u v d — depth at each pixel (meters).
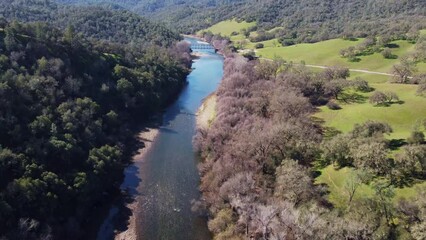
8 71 74.56
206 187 68.88
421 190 49.00
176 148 88.31
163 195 68.62
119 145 84.06
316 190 56.59
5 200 50.97
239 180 59.34
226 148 73.69
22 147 61.41
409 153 55.88
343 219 47.03
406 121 78.62
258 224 52.16
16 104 69.94
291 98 85.81
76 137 74.00
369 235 44.38
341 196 55.81
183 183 72.75
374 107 87.19
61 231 54.25
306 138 69.31
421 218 44.19
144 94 109.12
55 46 94.44
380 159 56.28
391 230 45.25
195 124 103.94
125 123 97.44
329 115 87.94
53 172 61.53
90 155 70.00
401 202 47.53
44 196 54.25
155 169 78.19
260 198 57.38
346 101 95.12
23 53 83.62
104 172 68.44
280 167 61.16
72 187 59.72
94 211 63.12
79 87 89.25
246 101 92.81
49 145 64.56
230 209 58.94
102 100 95.44
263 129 73.56
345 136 66.31
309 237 46.16
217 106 101.50
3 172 55.12
